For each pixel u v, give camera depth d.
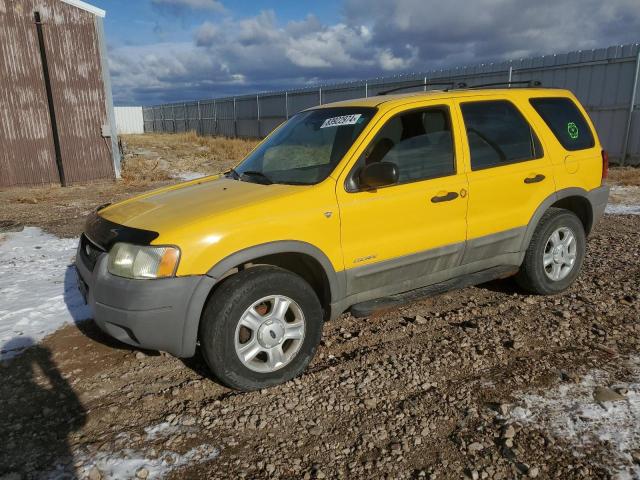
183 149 23.62
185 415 3.12
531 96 4.73
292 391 3.36
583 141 4.95
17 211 10.28
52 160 13.69
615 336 3.99
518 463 2.63
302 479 2.59
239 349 3.25
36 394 3.42
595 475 2.52
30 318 4.64
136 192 12.79
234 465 2.70
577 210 5.11
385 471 2.62
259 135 33.25
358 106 4.09
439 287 4.10
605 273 5.52
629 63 14.56
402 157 3.84
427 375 3.50
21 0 12.61
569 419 2.95
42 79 13.22
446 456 2.72
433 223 3.94
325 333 4.22
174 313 3.07
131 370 3.70
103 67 13.93
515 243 4.49
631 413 2.98
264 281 3.24
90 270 3.41
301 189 3.48
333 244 3.52
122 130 54.47
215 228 3.14
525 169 4.41
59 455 2.80
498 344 3.90
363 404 3.20
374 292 3.84
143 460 2.75
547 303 4.70
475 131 4.23
